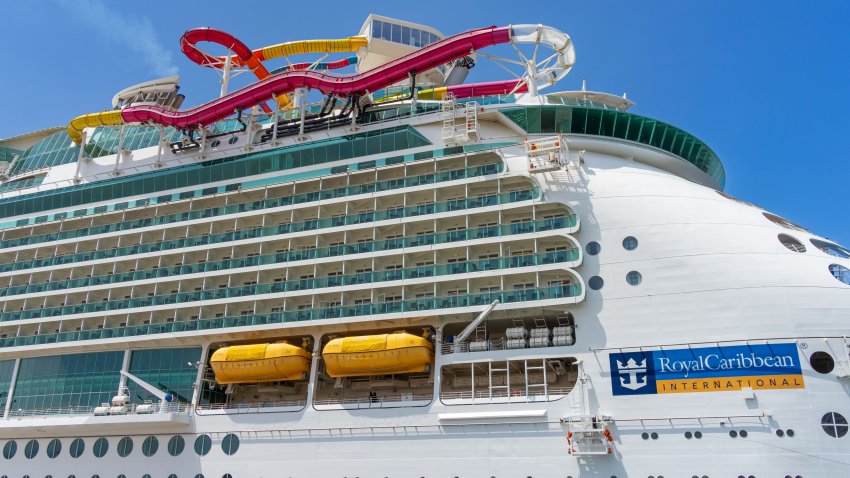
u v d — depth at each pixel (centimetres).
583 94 4284
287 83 4538
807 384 3031
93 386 4297
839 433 2953
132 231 4616
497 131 4109
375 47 5703
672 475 3050
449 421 3403
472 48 4281
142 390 4172
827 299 3166
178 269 4359
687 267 3350
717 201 3606
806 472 2927
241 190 4434
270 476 3609
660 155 4116
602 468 3134
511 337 3531
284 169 4444
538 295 3500
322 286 3953
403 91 4884
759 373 3083
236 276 4234
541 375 3581
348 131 4372
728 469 2995
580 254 3519
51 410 4316
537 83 4394
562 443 3212
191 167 4678
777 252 3331
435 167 4069
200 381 4022
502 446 3291
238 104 4641
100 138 5319
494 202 3822
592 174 3781
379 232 4056
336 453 3538
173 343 4219
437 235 3850
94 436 4031
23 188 5250
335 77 4447
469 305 3606
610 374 3275
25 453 4138
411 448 3425
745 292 3228
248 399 4134
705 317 3238
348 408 3609
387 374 3819
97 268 4638
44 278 4778
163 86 5300
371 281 3856
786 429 2986
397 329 3859
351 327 3862
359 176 4238
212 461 3747
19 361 4559
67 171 5178
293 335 3984
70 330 4534
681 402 3136
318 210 4225
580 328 3406
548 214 3784
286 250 4303
